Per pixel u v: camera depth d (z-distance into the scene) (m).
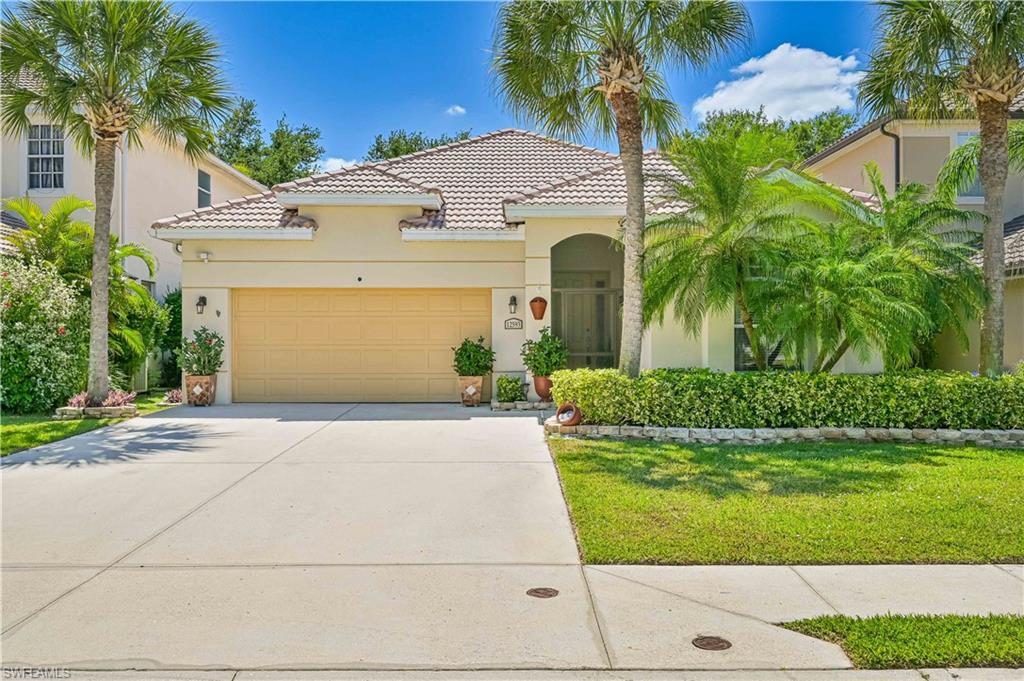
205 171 23.28
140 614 4.91
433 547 6.28
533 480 8.71
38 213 15.99
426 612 4.93
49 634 4.61
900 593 5.18
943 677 4.03
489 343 16.62
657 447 10.45
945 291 11.83
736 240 11.81
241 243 16.12
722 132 13.09
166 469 9.35
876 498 7.50
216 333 16.06
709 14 10.98
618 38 11.37
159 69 13.62
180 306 20.22
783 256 11.46
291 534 6.65
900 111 16.06
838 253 11.51
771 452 10.01
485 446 10.91
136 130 15.34
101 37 13.04
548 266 15.52
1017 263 13.94
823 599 5.09
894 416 10.95
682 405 11.21
